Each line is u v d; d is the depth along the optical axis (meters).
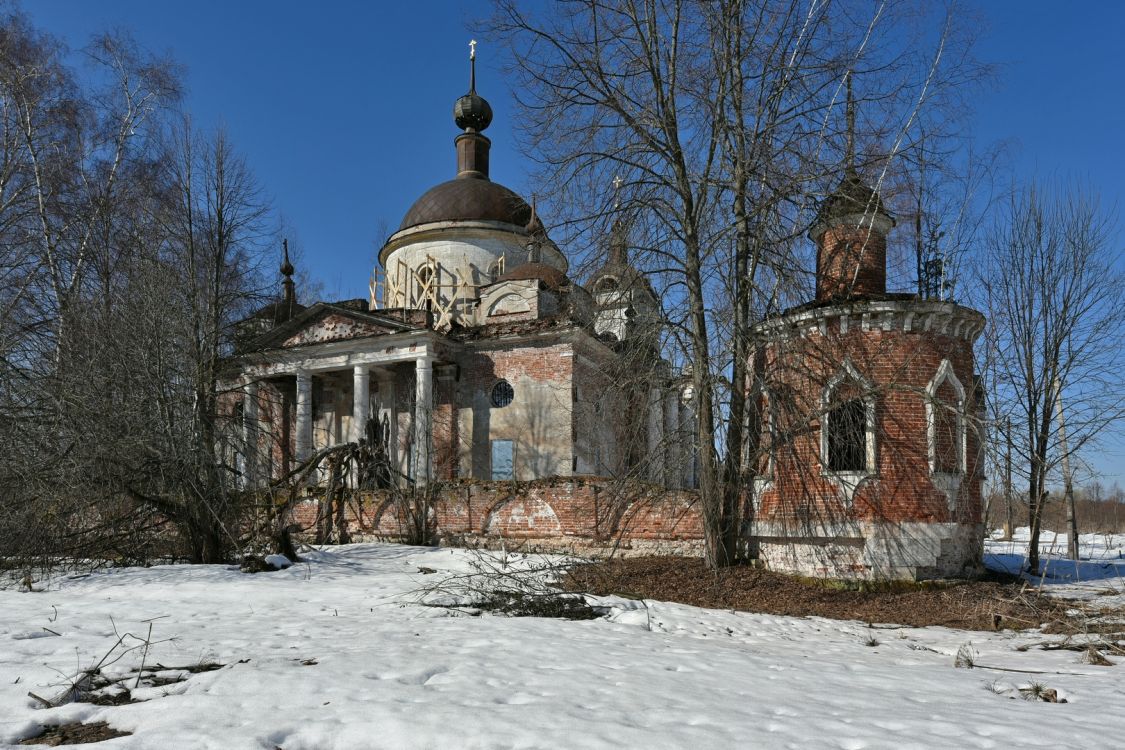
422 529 21.59
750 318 16.23
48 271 24.67
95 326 19.16
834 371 15.90
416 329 28.30
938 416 15.55
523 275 31.05
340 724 5.55
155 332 18.47
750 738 5.12
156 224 22.75
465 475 28.88
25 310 22.84
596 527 19.25
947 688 7.09
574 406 27.77
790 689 6.89
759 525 16.44
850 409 15.88
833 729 5.35
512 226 34.56
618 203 15.66
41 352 20.17
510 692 6.53
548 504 20.09
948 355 15.90
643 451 18.58
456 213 34.75
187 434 18.38
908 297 16.17
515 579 13.95
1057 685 7.36
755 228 15.64
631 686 6.80
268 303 24.61
